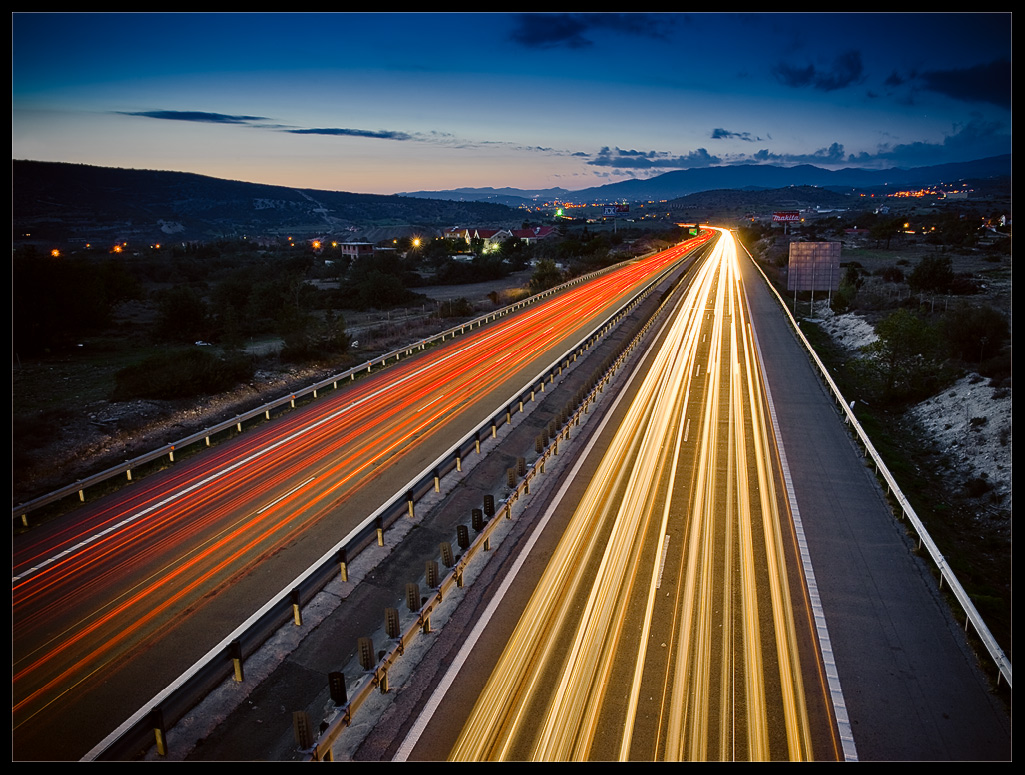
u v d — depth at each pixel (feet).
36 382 97.30
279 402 83.20
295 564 45.29
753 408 83.71
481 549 48.21
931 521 56.08
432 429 75.56
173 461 66.33
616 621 38.86
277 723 31.24
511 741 29.66
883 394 92.32
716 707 31.71
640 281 242.78
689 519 52.65
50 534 49.90
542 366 109.70
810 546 48.08
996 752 29.01
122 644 36.52
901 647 36.52
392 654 33.73
